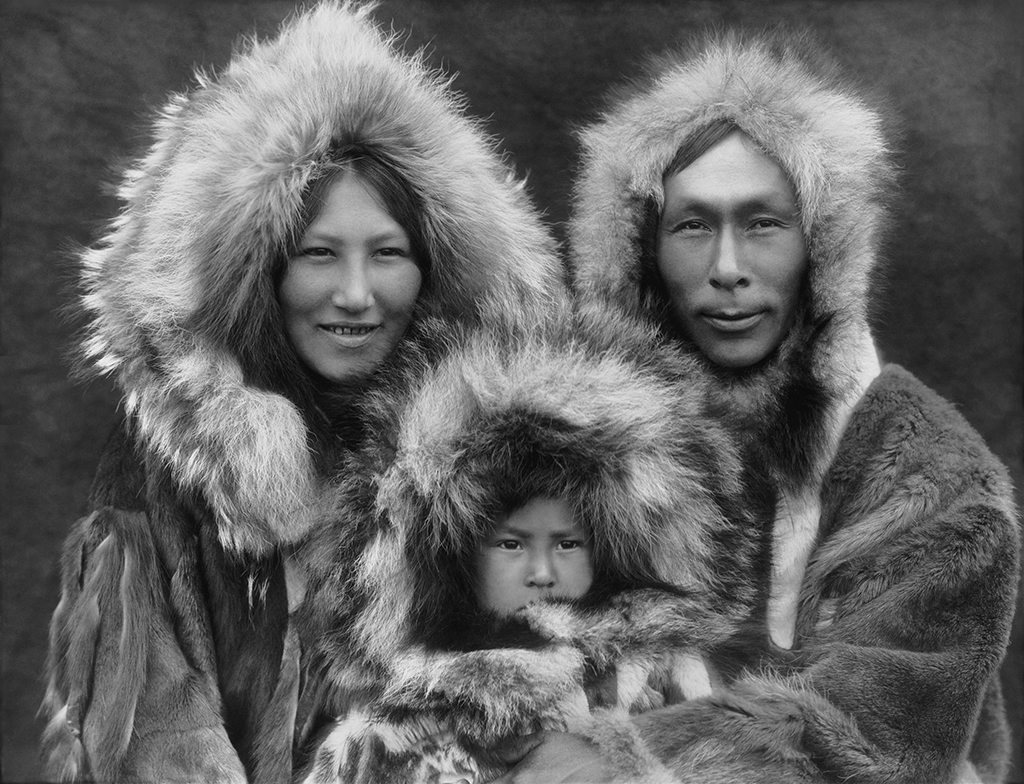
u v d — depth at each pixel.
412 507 1.62
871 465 1.75
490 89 2.69
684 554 1.66
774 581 1.77
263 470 1.70
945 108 2.76
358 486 1.68
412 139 1.80
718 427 1.72
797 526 1.79
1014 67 2.76
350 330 1.77
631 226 1.83
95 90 2.67
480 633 1.61
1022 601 2.71
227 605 1.78
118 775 1.68
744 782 1.50
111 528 1.79
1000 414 2.86
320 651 1.69
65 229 2.68
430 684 1.56
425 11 2.67
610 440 1.61
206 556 1.78
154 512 1.79
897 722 1.55
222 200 1.74
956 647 1.61
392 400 1.71
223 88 1.88
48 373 2.73
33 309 2.71
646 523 1.63
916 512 1.68
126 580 1.75
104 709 1.71
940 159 2.78
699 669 1.65
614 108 1.95
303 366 1.83
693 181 1.75
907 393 1.78
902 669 1.57
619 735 1.54
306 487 1.74
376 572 1.62
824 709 1.54
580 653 1.58
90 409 2.76
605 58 2.68
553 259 1.98
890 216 1.99
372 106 1.78
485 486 1.61
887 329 2.80
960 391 2.85
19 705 2.66
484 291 1.87
